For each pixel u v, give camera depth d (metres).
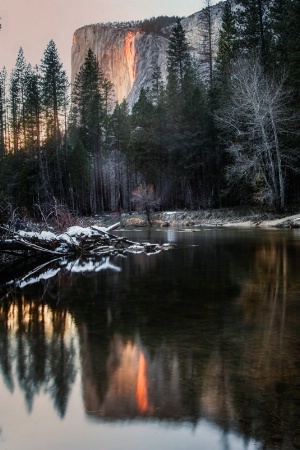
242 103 36.09
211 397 3.20
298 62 33.00
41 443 2.69
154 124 50.50
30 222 19.17
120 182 62.72
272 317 5.56
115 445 2.65
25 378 3.63
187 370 3.74
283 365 3.82
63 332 5.07
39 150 50.03
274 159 36.16
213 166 44.97
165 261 12.12
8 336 4.94
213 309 6.08
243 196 40.22
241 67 36.94
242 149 35.34
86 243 16.47
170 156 48.53
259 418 2.90
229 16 51.09
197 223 40.81
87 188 55.47
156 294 7.32
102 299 7.02
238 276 8.98
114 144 63.09
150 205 47.97
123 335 4.88
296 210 33.22
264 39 39.41
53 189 50.50
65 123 55.72
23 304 6.80
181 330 5.04
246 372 3.67
